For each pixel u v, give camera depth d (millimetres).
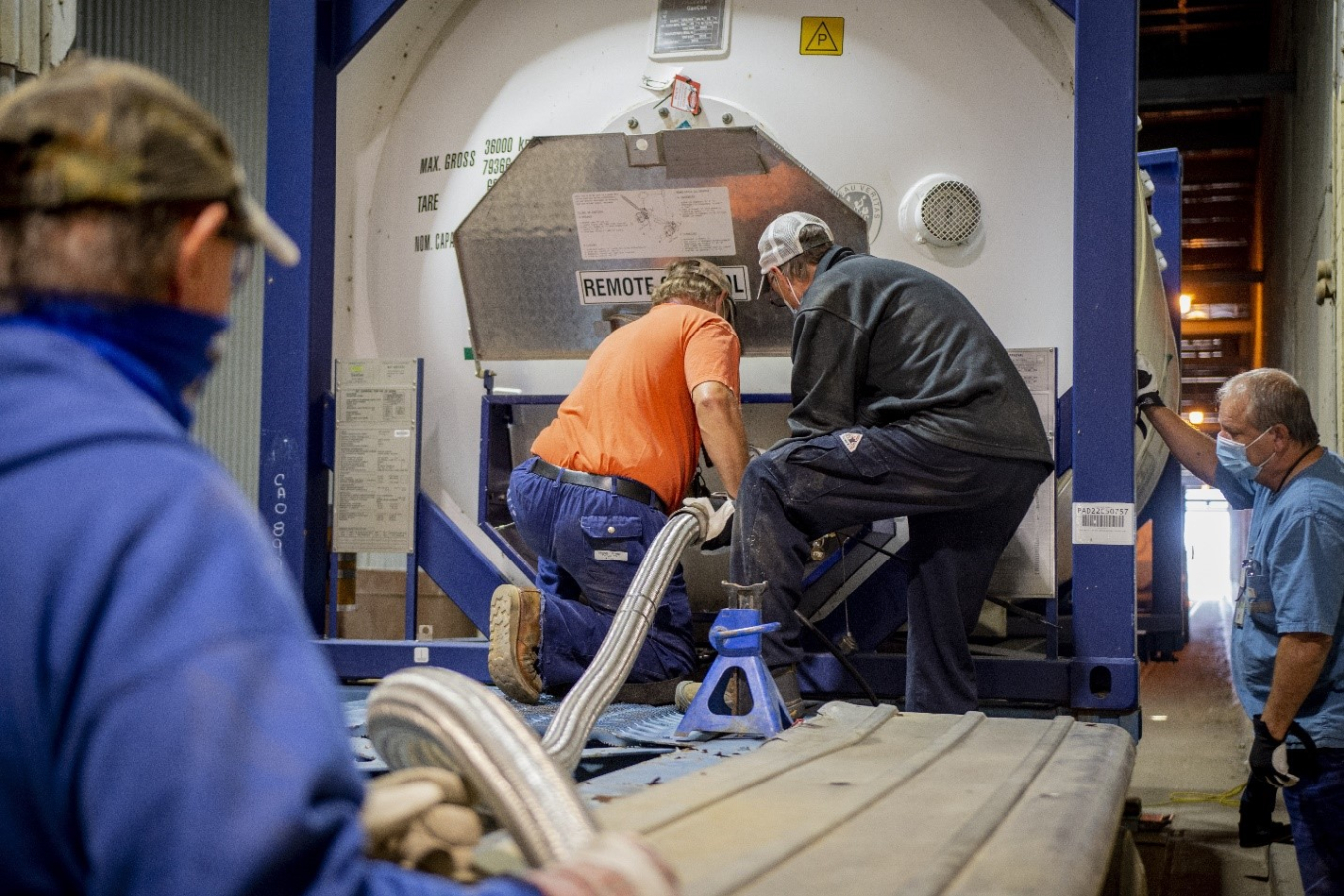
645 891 923
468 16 4199
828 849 1476
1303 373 8695
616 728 2873
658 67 3932
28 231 889
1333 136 6156
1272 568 3078
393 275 4254
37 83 936
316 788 792
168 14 7875
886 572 3625
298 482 3992
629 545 3350
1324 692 3152
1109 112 3416
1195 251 17422
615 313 3859
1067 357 3711
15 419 836
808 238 3342
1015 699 3438
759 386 3863
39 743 794
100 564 786
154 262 907
